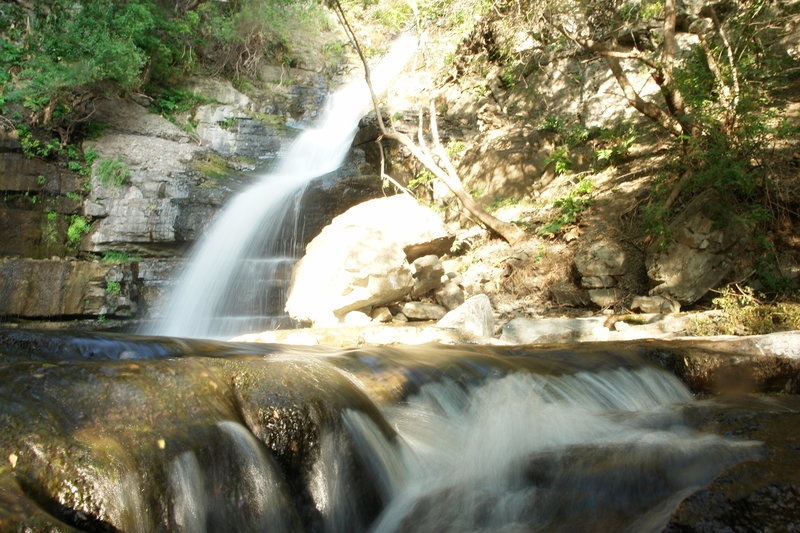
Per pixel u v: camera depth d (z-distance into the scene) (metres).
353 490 3.64
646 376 5.56
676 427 4.38
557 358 5.75
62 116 13.76
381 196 14.90
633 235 10.52
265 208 13.67
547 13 13.14
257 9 20.77
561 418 4.64
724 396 5.53
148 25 15.75
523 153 14.41
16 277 10.92
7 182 12.41
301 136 18.75
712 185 9.51
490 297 11.15
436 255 10.49
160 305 12.55
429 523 3.48
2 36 14.97
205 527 2.97
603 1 13.68
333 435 3.71
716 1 13.77
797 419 4.14
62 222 13.10
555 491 3.56
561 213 12.15
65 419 2.89
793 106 11.38
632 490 3.40
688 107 10.59
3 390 2.97
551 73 16.31
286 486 3.37
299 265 9.70
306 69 22.70
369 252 9.21
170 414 3.16
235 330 11.61
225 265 12.75
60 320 11.54
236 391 3.60
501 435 4.33
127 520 2.63
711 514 2.67
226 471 3.14
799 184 9.35
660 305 9.07
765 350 5.95
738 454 3.50
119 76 14.41
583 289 10.30
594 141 14.19
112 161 13.59
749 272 8.92
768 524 2.57
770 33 12.58
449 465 4.10
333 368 4.38
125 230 13.24
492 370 5.24
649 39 14.77
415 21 13.63
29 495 2.46
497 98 17.44
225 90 18.80
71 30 13.96
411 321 9.80
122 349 4.54
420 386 4.73
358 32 24.88
